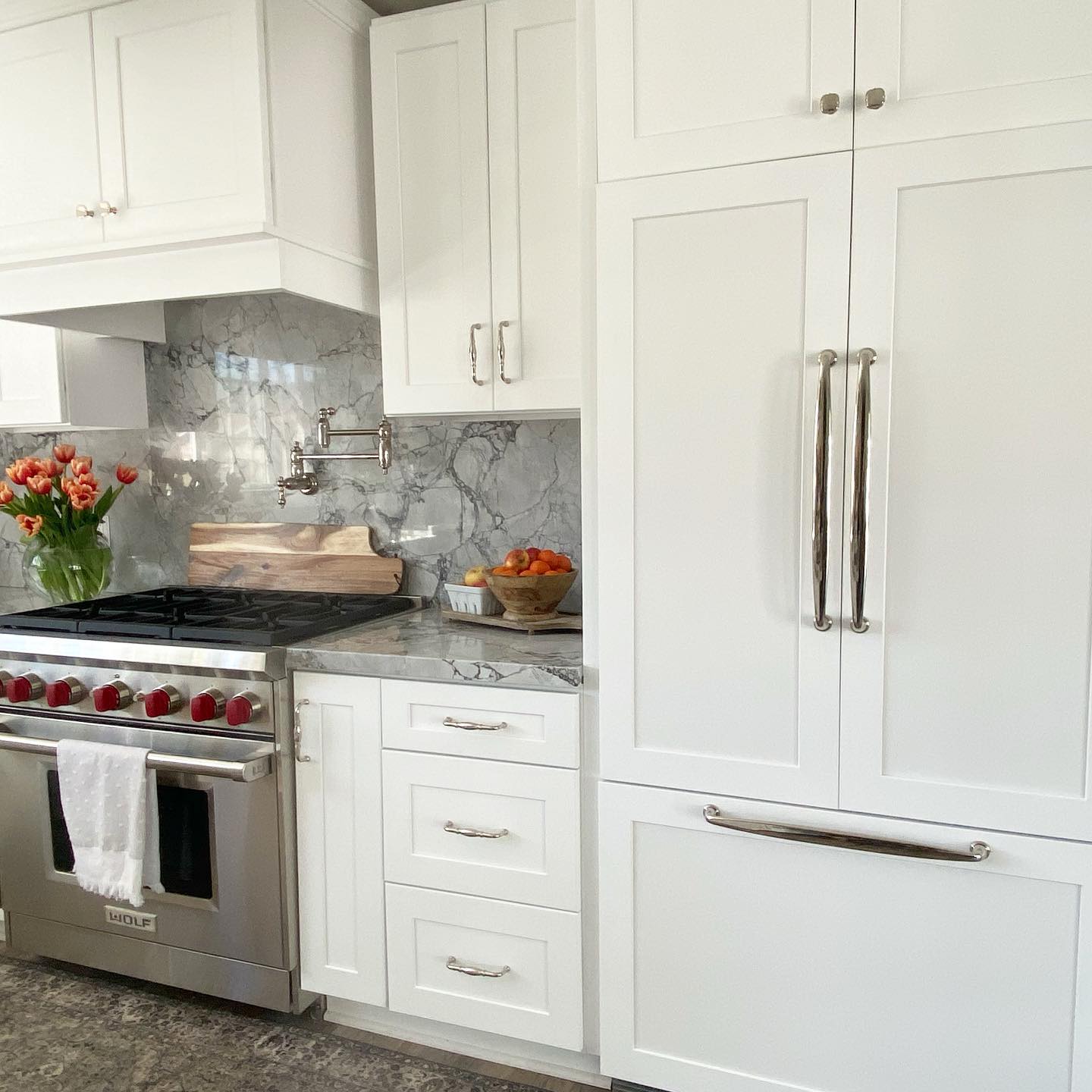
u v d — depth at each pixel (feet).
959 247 4.58
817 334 4.88
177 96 6.58
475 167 6.79
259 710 6.45
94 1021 6.87
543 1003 6.06
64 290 7.24
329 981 6.63
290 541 8.73
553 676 5.74
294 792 6.59
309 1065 6.37
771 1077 5.42
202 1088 6.12
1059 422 4.50
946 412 4.68
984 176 4.50
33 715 7.23
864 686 4.95
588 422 5.55
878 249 4.71
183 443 9.21
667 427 5.24
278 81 6.49
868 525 4.86
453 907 6.22
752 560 5.14
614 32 5.13
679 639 5.34
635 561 5.39
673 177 5.08
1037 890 4.76
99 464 9.61
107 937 7.18
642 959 5.65
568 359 6.66
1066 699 4.62
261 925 6.64
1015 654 4.68
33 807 7.27
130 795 6.54
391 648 6.37
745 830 5.19
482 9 6.64
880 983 5.12
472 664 5.94
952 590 4.76
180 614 7.39
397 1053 6.53
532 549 7.27
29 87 7.07
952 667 4.80
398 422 8.31
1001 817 4.77
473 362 6.88
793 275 4.91
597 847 5.83
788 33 4.79
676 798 5.43
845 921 5.16
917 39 4.55
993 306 4.56
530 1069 6.35
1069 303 4.43
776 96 4.84
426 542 8.32
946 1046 5.03
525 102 6.60
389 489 8.41
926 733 4.88
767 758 5.23
